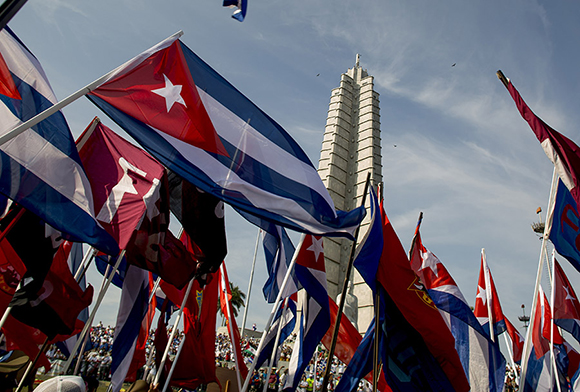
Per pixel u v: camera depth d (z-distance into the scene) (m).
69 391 4.84
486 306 15.81
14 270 9.18
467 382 10.16
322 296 11.23
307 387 24.03
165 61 7.20
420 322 10.16
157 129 6.98
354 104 57.53
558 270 13.90
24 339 9.38
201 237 10.38
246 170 8.30
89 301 8.46
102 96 6.46
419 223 14.52
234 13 5.16
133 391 9.10
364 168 50.69
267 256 13.01
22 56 7.08
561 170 9.75
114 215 8.96
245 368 13.48
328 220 8.95
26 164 6.51
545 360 14.38
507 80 10.30
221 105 8.66
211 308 12.13
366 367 10.66
